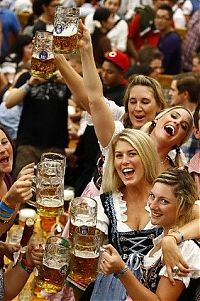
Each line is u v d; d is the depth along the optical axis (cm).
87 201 539
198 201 555
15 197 518
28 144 1092
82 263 513
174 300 521
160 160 647
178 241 517
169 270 512
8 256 570
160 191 525
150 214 546
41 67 585
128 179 580
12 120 1133
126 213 585
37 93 1083
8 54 1402
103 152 676
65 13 561
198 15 1680
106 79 1069
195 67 1378
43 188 531
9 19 1702
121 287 570
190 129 691
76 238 512
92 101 660
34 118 1091
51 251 511
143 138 583
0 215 527
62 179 537
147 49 1361
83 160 1016
